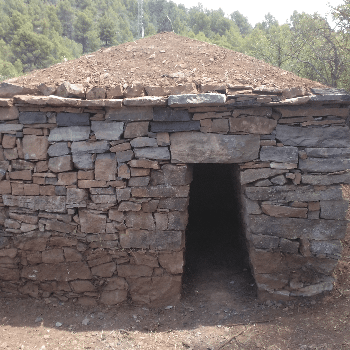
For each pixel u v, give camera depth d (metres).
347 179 3.79
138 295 4.29
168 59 4.79
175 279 4.22
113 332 3.87
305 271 4.07
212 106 3.76
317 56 9.76
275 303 4.17
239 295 4.42
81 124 3.92
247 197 4.00
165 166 3.93
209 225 6.82
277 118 3.79
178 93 3.90
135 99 3.71
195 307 4.23
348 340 3.35
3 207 4.25
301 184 3.88
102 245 4.17
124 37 48.94
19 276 4.40
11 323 4.02
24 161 4.07
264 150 3.83
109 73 4.41
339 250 3.94
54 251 4.26
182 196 3.97
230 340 3.62
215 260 5.39
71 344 3.68
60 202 4.11
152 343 3.67
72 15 52.91
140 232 4.10
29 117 3.95
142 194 3.99
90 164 3.99
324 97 3.59
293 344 3.43
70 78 4.29
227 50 5.11
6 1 48.09
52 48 34.19
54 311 4.25
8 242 4.32
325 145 3.78
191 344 3.62
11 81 4.32
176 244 4.08
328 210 3.87
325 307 3.96
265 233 4.02
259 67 4.57
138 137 3.89
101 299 4.34
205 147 3.86
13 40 33.41
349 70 9.15
